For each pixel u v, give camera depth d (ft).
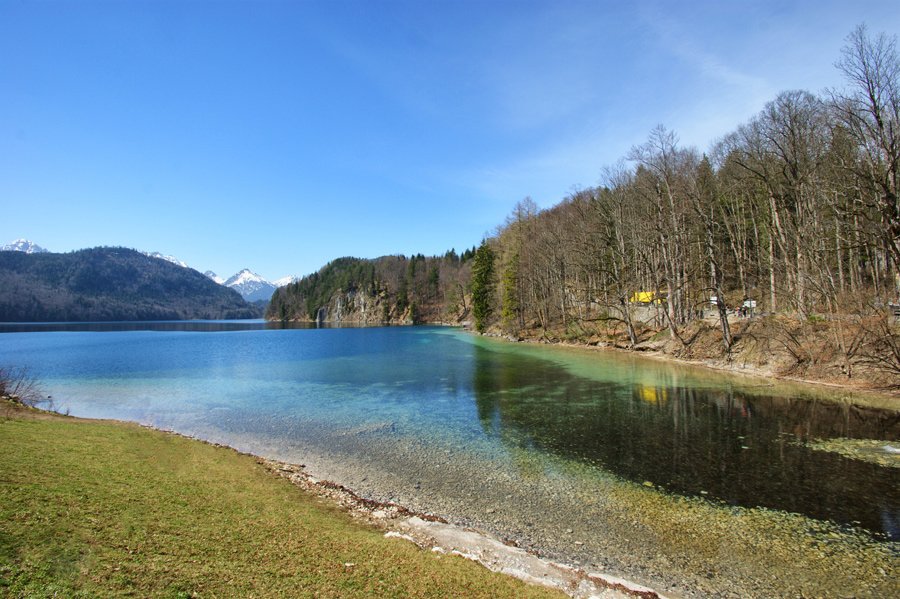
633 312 168.25
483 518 34.37
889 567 27.17
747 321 116.47
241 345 206.59
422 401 76.02
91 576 19.63
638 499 37.22
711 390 80.38
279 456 49.85
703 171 167.94
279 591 20.65
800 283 101.30
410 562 25.23
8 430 45.03
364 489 40.16
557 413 66.44
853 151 94.07
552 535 31.65
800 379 86.07
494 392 82.58
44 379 103.81
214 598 19.39
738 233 157.69
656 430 56.90
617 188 168.25
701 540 30.66
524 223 231.30
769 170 117.60
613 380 92.99
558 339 183.73
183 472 39.14
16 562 19.40
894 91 76.02
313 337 270.46
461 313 440.86
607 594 23.68
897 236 77.36
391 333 301.43
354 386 91.09
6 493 26.35
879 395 71.97
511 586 23.58
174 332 349.82
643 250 169.37
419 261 571.69
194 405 75.51
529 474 43.14
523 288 218.18
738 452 48.19
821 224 109.29
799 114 105.91
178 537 24.93
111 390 89.71
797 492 37.88
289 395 82.84
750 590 25.31
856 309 85.15
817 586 25.53
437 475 43.29
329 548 26.17
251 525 28.50
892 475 40.98
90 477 32.83
